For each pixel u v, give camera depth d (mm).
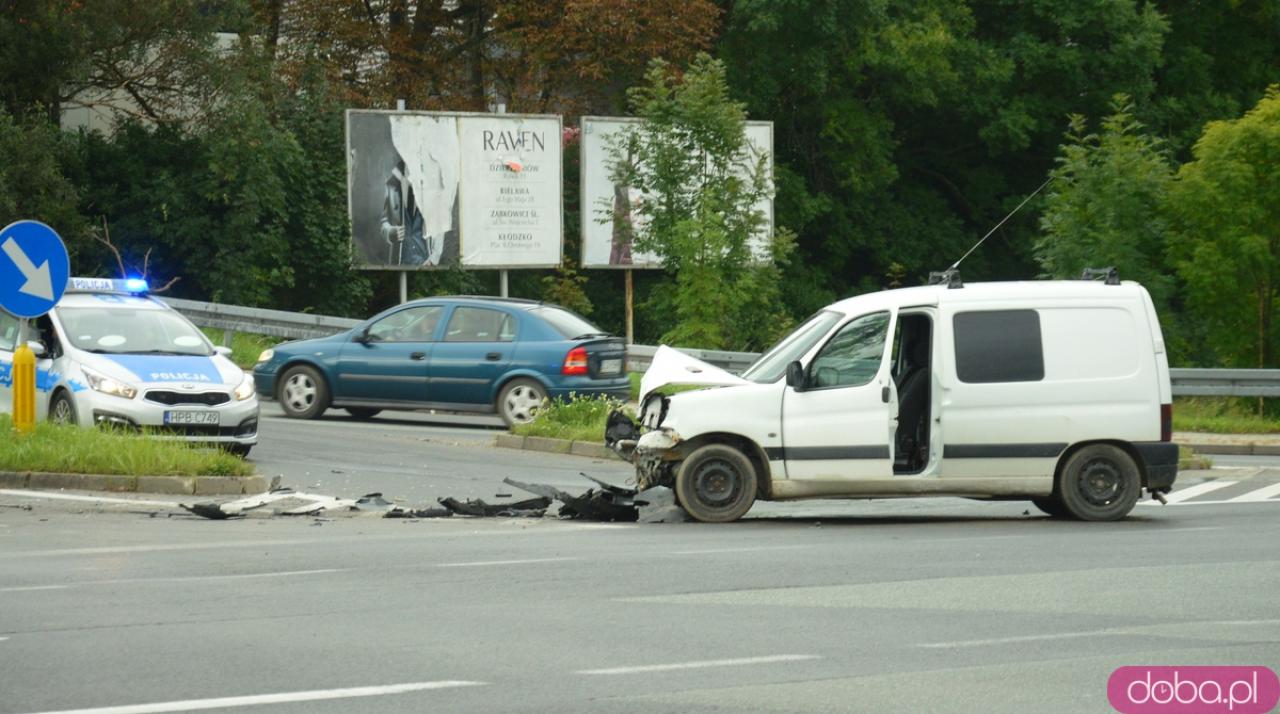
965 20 72438
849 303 19609
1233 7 77500
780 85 69312
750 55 68688
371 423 32344
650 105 49250
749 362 40969
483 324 31750
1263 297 43688
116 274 53188
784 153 72125
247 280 52656
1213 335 44344
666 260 48812
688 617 12227
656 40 64875
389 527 18141
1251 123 43156
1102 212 43062
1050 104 73875
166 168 55031
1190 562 15383
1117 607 12789
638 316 65875
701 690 9758
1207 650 11086
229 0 56844
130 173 54875
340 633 11492
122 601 12773
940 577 14336
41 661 10469
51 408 24469
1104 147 43875
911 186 77750
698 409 19047
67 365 24422
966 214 80000
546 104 67250
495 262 53625
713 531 18031
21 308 22219
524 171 53812
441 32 67875
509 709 9250
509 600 12953
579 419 29328
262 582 13805
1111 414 19359
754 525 18781
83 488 20797
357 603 12758
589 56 66125
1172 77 76562
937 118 76062
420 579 14039
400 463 25203
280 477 22516
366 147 51938
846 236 73188
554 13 66188
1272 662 10711
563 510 19500
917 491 19109
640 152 49250
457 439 29516
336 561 15133
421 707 9281
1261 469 28562
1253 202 43031
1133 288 19625
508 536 17328
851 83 72062
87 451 21125
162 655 10680
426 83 66062
